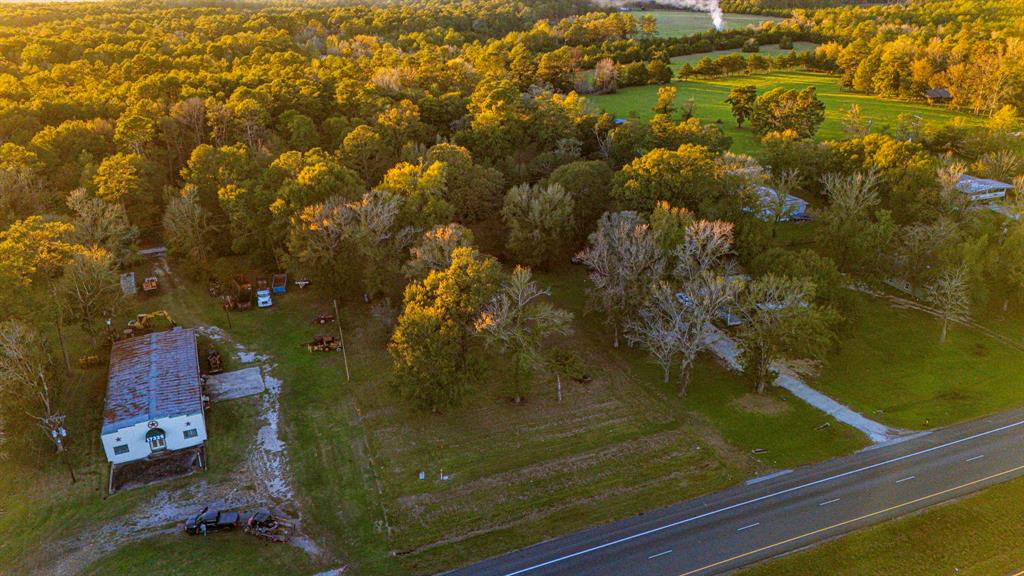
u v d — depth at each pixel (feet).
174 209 296.71
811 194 411.13
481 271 217.56
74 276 236.63
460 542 165.68
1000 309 288.92
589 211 328.08
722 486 186.39
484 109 416.26
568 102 453.99
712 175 310.86
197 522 166.09
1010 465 193.67
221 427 209.15
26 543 162.91
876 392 232.94
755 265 266.98
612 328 272.51
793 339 218.18
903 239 304.30
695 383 238.68
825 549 162.20
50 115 372.17
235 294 292.81
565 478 189.06
